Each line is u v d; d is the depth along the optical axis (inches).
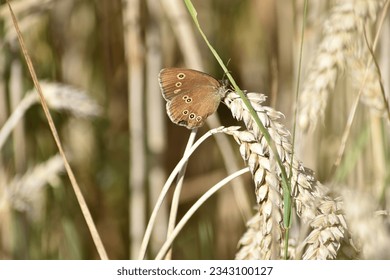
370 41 21.7
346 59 21.2
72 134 31.3
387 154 22.2
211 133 18.1
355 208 17.1
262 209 17.5
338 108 24.4
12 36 26.2
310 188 17.5
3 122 26.9
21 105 25.0
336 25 21.2
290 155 17.5
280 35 31.5
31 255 27.2
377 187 21.5
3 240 26.5
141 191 27.5
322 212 17.4
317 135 23.9
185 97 18.8
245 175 32.3
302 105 21.1
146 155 28.5
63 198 27.7
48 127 28.1
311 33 24.3
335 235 17.3
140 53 27.1
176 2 26.3
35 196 24.4
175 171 18.4
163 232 28.3
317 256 17.3
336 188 17.8
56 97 25.1
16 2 25.7
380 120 22.3
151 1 28.1
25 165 27.1
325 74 21.1
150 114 28.5
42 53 29.0
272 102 20.4
